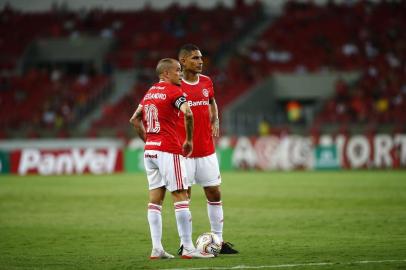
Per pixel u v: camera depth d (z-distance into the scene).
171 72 36.69
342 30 179.25
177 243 43.97
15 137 152.50
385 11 185.12
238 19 189.75
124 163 130.75
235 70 168.00
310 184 92.50
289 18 186.75
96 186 94.94
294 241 43.06
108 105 162.25
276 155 130.00
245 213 60.25
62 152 130.12
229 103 154.00
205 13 193.38
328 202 68.50
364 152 126.56
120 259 36.75
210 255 36.59
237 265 33.50
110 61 179.50
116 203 71.00
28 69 180.75
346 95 152.25
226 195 78.12
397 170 120.31
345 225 50.91
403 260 34.78
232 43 182.12
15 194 83.50
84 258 37.47
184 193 36.81
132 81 170.12
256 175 114.19
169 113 36.34
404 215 56.88
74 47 181.50
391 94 152.12
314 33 179.62
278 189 85.31
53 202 72.81
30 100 167.50
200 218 57.59
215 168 40.03
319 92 158.88
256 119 152.12
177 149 36.50
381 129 138.25
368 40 175.12
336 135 137.00
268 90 158.50
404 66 164.00
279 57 172.75
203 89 40.03
